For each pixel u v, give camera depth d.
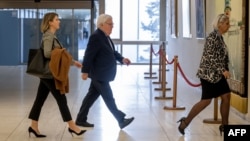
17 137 8.28
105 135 8.46
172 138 8.28
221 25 8.13
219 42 8.13
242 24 9.85
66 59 7.74
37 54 7.84
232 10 10.70
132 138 8.25
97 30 8.71
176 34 20.50
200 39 15.07
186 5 17.86
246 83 9.81
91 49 8.53
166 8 26.70
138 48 27.27
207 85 8.24
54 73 7.71
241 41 9.91
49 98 13.05
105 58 8.62
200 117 10.25
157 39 27.20
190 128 9.13
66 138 8.20
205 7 14.27
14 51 25.91
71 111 11.07
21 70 22.88
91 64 8.59
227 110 8.38
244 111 9.84
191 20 16.97
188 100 13.05
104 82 8.73
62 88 7.88
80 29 26.70
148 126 9.33
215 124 9.52
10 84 17.02
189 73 17.41
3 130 8.88
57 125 9.34
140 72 22.30
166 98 13.27
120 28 27.19
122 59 9.04
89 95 9.09
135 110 11.27
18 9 25.94
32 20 26.11
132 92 14.77
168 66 23.56
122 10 27.09
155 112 11.00
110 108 8.84
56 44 7.90
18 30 25.92
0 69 23.45
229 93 8.35
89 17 26.67
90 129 8.96
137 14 27.22
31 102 12.51
